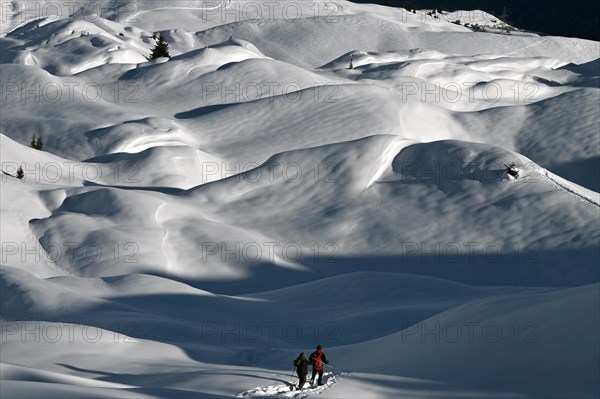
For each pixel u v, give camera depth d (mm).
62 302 41406
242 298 48625
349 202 69875
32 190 69312
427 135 104312
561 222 63750
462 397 21641
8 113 114188
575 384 21234
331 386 23250
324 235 65938
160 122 103938
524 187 67875
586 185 94062
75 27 194000
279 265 60625
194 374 25938
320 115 106188
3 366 22781
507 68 157375
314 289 51156
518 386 21891
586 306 24797
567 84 148875
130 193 67938
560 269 59219
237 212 70062
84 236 61531
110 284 47750
